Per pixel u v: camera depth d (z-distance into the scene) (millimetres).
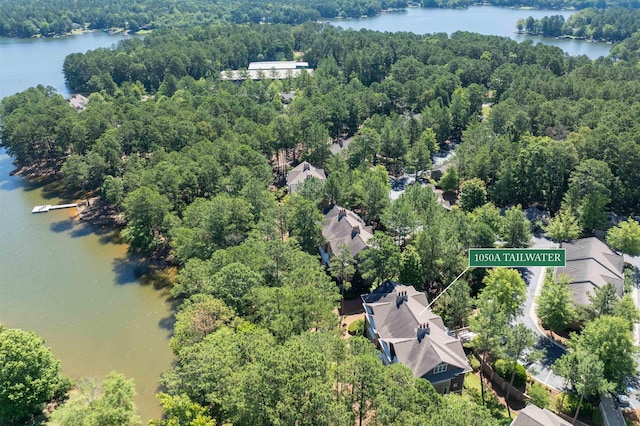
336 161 125938
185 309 71812
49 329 86750
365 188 109875
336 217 102625
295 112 162500
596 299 74312
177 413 53188
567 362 63781
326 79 195000
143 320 89062
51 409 68062
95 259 108062
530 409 57438
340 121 156375
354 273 90062
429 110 160375
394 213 95062
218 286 72375
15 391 62250
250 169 120125
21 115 150500
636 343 74438
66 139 144375
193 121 146500
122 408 54906
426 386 53656
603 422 62406
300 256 82312
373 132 138250
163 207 105438
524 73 189250
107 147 130125
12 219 124375
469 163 126625
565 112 139000
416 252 86625
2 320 89188
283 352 51750
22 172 150250
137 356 80250
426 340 66875
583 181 104750
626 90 156625
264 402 49562
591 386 60781
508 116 148875
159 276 101688
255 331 61188
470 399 67438
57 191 139000
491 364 73688
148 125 138750
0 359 62719
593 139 114938
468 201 109812
